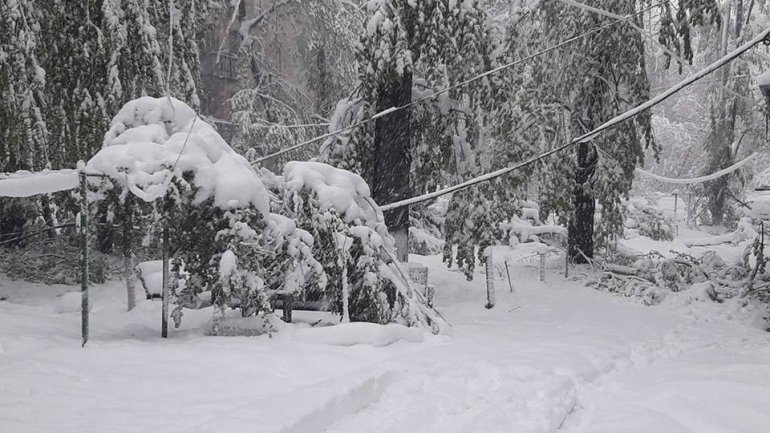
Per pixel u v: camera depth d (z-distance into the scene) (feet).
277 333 28.89
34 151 43.83
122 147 29.19
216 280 28.89
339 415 19.06
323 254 33.81
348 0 83.66
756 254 56.24
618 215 61.72
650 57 71.77
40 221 53.47
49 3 46.11
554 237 86.48
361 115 50.11
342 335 28.25
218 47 84.94
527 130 59.52
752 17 106.83
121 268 51.78
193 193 28.66
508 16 58.65
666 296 52.06
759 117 109.19
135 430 15.84
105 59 45.52
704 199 132.57
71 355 23.59
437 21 45.85
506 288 56.24
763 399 21.53
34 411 17.19
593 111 62.28
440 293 54.54
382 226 36.76
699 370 26.94
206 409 17.88
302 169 34.76
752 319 45.47
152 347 25.48
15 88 43.19
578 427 19.95
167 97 31.40
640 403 22.80
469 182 39.63
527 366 25.66
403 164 46.34
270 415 16.98
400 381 23.09
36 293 45.80
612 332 38.52
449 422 19.31
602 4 60.59
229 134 84.79
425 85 50.88
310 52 84.48
